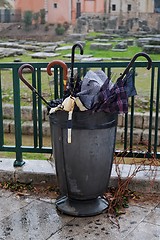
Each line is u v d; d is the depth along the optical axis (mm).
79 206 2908
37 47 14758
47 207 3045
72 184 2832
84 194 2852
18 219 2877
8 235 2680
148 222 2834
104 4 27625
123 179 3271
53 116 2785
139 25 24938
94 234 2684
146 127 6051
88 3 27703
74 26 24219
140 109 6391
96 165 2779
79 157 2738
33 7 26562
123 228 2754
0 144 3543
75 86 2771
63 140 2752
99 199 3010
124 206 3047
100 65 3234
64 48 14617
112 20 25141
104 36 19328
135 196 3205
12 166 3529
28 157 4809
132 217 2896
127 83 2762
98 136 2725
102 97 2656
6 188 3367
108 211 2955
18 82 3324
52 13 26766
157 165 3455
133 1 27359
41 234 2689
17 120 3434
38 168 3475
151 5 27797
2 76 8742
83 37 18844
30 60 11547
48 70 2967
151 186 3256
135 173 3266
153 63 3193
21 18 25719
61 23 25750
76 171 2777
